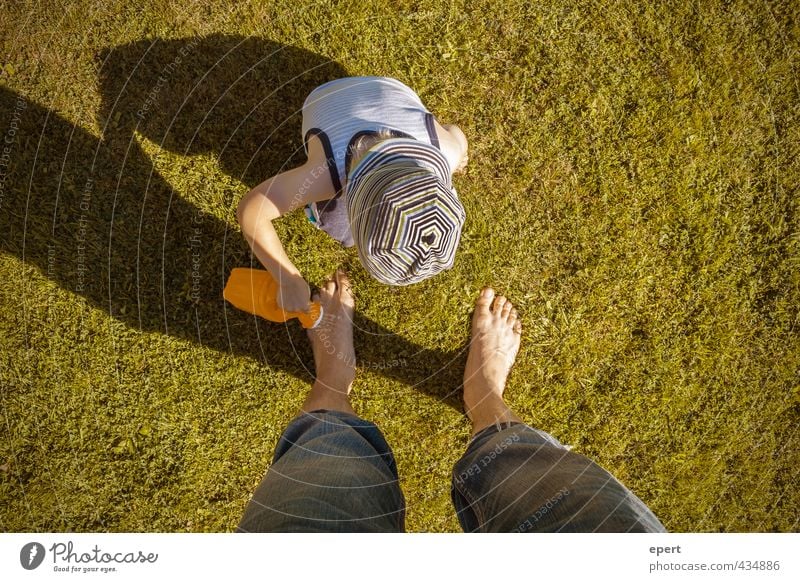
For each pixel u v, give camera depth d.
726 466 1.89
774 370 1.90
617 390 1.89
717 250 1.90
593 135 1.90
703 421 1.89
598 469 1.54
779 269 1.89
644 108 1.88
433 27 1.90
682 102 1.88
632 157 1.90
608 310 1.90
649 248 1.90
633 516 1.37
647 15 1.88
